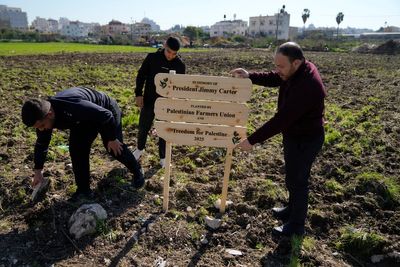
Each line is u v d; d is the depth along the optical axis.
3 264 3.82
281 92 4.00
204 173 5.89
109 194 5.06
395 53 47.78
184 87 4.15
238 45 67.50
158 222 4.49
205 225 4.49
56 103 3.98
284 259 3.98
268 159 6.49
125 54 32.78
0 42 60.75
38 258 3.91
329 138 7.47
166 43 5.34
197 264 3.87
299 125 3.83
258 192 5.20
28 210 4.63
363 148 7.12
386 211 4.84
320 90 3.57
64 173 5.62
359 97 12.49
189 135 4.32
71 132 4.53
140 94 5.81
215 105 4.19
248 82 4.08
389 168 6.20
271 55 35.22
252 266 3.86
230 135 4.28
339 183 5.70
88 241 4.12
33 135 7.38
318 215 4.62
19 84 13.40
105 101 4.75
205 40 84.75
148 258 3.94
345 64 26.72
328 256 4.07
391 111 10.38
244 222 4.55
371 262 4.06
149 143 7.16
